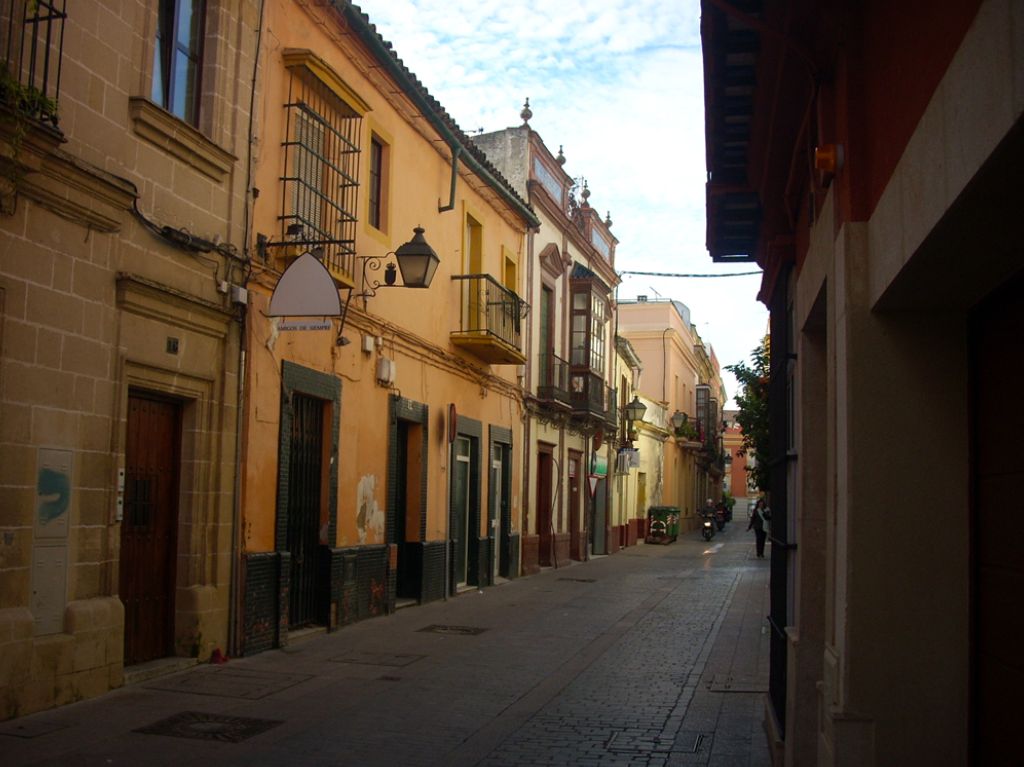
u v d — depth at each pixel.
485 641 12.79
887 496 4.20
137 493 9.55
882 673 4.14
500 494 21.98
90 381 8.49
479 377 19.92
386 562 15.03
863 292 4.30
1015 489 3.66
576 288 28.31
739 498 96.38
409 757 7.13
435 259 14.03
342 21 13.32
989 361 3.98
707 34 5.85
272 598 11.44
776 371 7.86
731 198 8.66
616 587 20.73
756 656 11.91
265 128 11.48
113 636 8.71
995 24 2.47
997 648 3.83
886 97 3.98
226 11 10.67
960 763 4.08
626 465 36.06
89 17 8.51
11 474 7.62
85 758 6.73
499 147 24.25
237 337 10.80
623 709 8.90
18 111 7.21
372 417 14.67
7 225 7.54
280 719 8.12
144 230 9.23
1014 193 2.80
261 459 11.31
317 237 12.51
